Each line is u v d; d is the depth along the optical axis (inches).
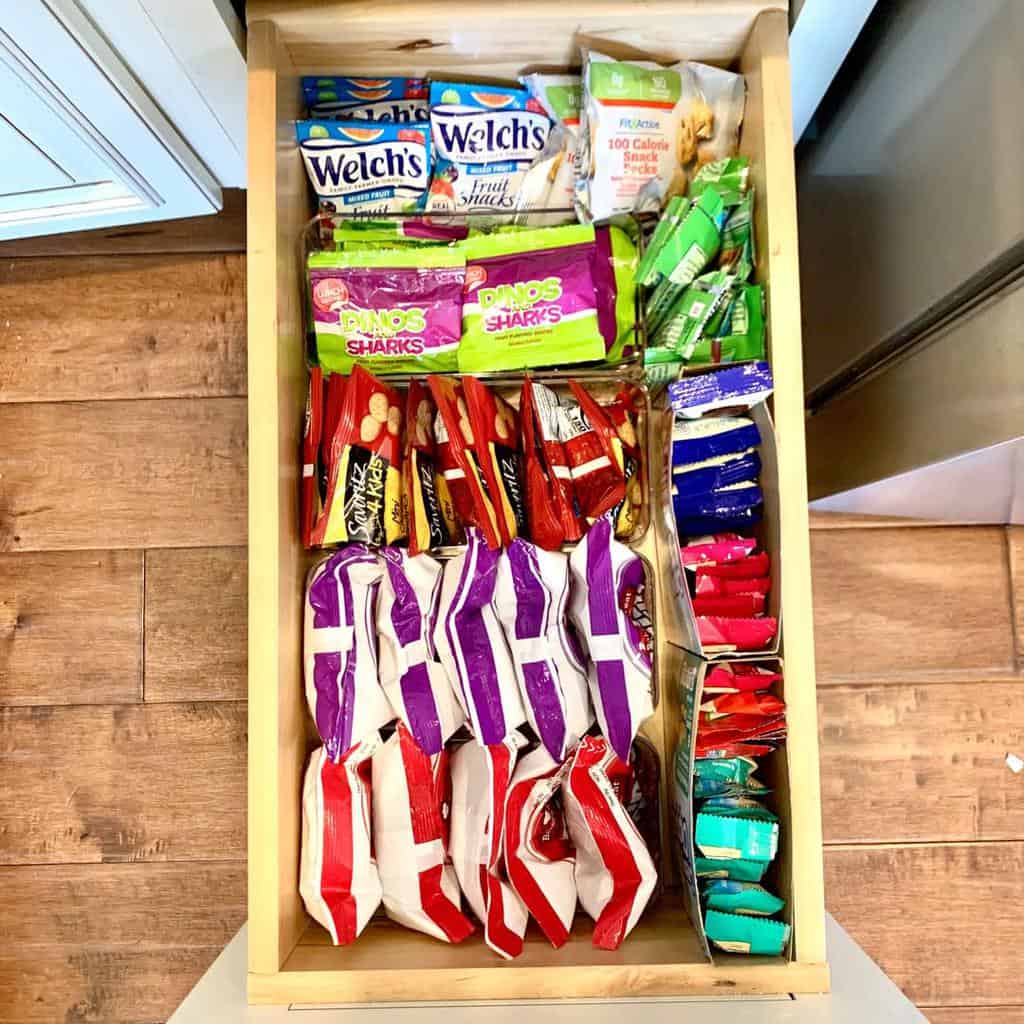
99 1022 42.8
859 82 36.0
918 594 44.3
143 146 35.2
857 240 36.0
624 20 31.0
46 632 43.8
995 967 43.5
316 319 33.0
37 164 36.0
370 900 30.7
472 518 32.2
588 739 31.8
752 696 29.7
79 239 44.5
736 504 31.6
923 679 44.1
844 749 43.9
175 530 44.1
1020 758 43.9
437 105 33.8
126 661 43.7
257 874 28.7
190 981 42.8
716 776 30.9
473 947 30.4
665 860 35.0
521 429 34.5
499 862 31.3
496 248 33.6
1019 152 25.1
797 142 42.6
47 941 43.1
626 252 34.9
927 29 30.7
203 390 44.4
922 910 43.6
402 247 34.5
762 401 30.4
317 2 30.5
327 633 31.4
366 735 31.8
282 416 30.4
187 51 31.0
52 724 43.6
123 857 43.2
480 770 32.2
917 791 43.8
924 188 30.6
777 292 30.4
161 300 44.5
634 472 34.6
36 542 44.1
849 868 43.6
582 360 33.7
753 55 31.8
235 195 44.6
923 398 31.0
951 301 29.2
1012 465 29.7
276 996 28.4
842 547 44.4
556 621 32.5
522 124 34.1
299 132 33.1
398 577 32.4
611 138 32.4
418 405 33.6
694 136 32.9
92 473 44.3
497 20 30.8
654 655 34.1
